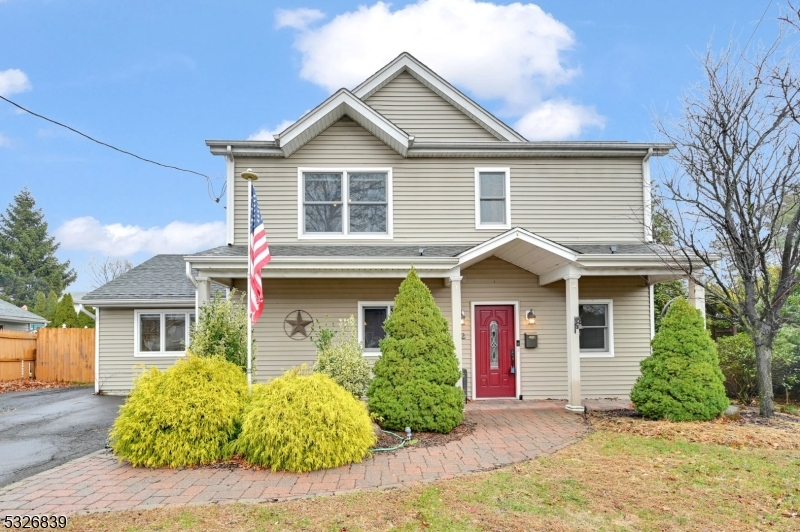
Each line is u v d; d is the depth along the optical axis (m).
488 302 11.38
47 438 8.06
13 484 5.49
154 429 6.11
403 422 7.70
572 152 11.42
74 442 7.76
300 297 11.06
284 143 10.70
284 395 6.17
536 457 6.31
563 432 7.73
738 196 8.57
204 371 6.63
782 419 8.56
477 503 4.68
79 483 5.48
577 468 5.79
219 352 7.37
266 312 10.98
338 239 11.03
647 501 4.76
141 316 13.84
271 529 4.15
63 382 17.02
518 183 11.44
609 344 11.44
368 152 11.25
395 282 11.22
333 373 7.94
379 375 8.09
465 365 11.27
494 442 7.14
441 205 11.27
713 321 13.67
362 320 11.11
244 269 9.59
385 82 11.98
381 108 11.95
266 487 5.28
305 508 4.61
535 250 9.95
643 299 11.57
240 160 11.08
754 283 8.94
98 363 13.69
